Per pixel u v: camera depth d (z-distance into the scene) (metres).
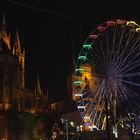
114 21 95.31
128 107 93.19
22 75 151.00
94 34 96.56
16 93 126.12
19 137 123.94
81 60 99.44
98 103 93.31
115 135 96.94
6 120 117.56
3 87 120.19
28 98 178.88
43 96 187.88
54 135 148.38
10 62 123.81
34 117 143.88
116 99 90.50
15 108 123.81
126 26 94.19
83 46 98.69
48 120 150.50
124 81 90.75
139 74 91.19
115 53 92.25
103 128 107.75
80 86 106.00
